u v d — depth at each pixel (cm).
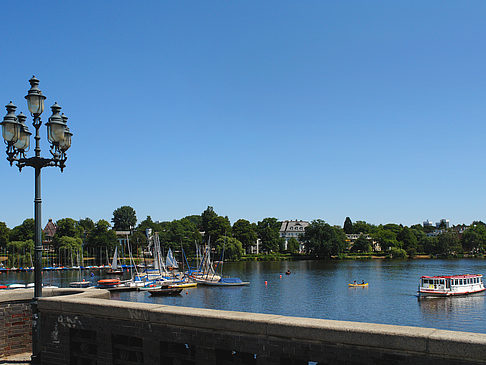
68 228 18225
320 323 756
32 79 1251
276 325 780
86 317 1053
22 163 1256
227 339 834
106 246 18175
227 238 19775
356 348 712
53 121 1254
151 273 12838
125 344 999
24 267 15738
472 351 619
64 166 1309
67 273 14888
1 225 18375
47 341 1135
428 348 650
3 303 1325
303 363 775
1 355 1303
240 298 8550
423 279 8931
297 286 10362
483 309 7244
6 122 1216
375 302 7956
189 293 9331
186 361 907
